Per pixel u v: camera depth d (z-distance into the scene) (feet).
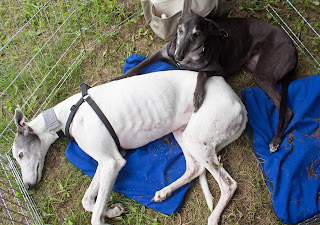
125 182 3.89
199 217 3.71
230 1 4.57
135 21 5.08
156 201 3.69
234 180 3.71
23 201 3.84
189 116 3.75
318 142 3.92
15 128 4.36
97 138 3.45
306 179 3.72
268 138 4.06
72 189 3.93
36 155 3.75
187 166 3.84
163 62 4.64
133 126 3.56
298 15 5.12
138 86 3.59
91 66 4.77
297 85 4.28
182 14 4.08
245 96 4.31
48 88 4.59
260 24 4.30
